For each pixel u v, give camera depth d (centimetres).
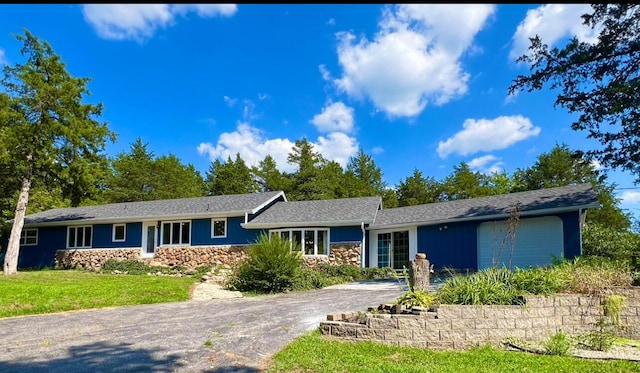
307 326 796
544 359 611
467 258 1739
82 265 2389
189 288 1362
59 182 2298
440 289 828
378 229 2008
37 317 904
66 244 2472
